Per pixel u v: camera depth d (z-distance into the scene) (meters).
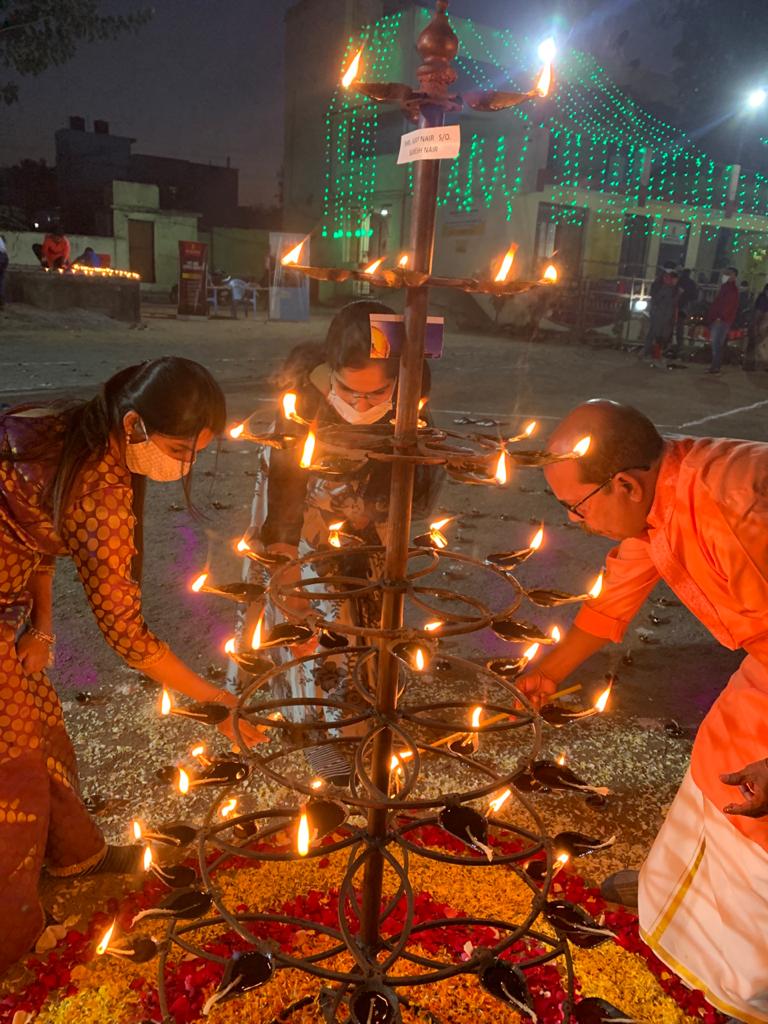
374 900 1.74
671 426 10.31
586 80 21.83
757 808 1.75
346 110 27.50
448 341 19.55
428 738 3.27
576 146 21.41
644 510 1.91
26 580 2.09
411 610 4.60
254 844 2.67
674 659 4.20
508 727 1.64
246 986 1.46
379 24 25.33
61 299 17.95
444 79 1.40
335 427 1.68
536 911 1.59
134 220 30.88
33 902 2.08
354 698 2.82
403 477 1.55
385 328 1.49
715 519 1.78
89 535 1.88
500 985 1.47
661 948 2.09
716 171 23.30
